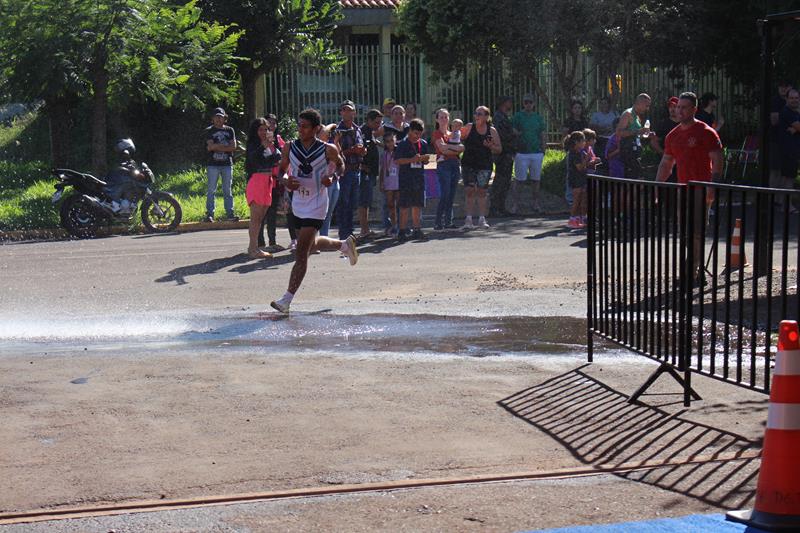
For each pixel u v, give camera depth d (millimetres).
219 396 7457
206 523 5102
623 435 6461
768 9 25328
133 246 17422
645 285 7734
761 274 12320
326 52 29234
